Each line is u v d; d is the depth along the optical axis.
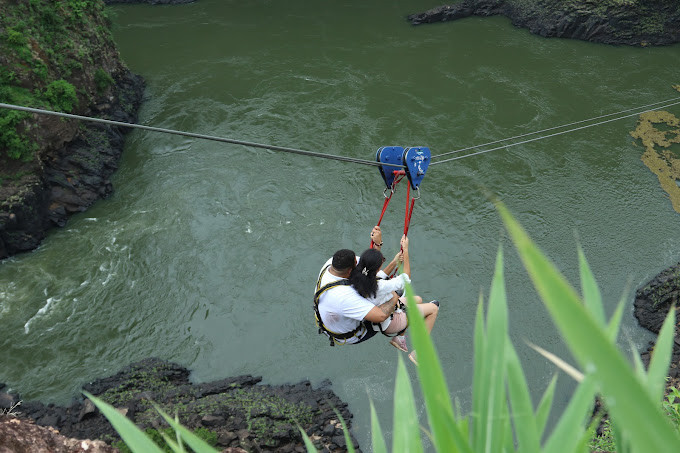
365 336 4.64
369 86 28.05
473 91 27.77
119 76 25.83
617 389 0.67
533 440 1.22
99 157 21.92
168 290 17.38
